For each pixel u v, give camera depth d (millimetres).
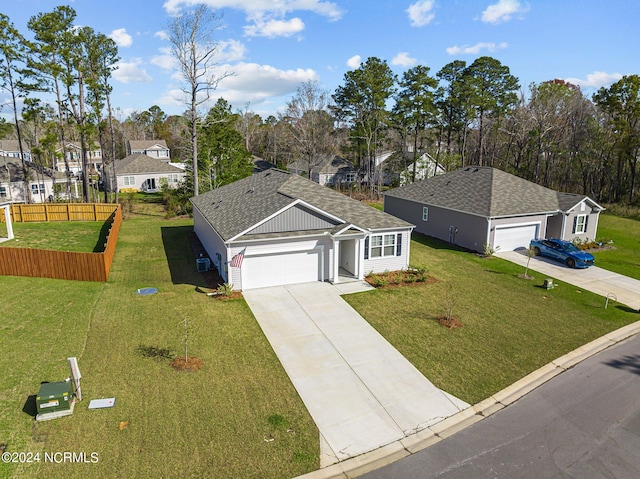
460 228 29141
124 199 47188
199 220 28859
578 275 23531
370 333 15617
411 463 9422
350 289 19953
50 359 12836
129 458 9086
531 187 30844
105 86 43625
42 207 35594
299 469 9094
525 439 10266
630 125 45250
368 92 52719
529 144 55062
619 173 48406
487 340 15406
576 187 53188
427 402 11680
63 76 38469
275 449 9617
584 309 18672
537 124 51344
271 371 12891
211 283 20250
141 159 59125
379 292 19703
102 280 20141
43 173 46000
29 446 9305
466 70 53375
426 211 32625
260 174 31062
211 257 23891
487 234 26812
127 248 26891
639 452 9859
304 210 19891
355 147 58531
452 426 10758
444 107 53562
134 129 111375
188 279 20906
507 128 59500
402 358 13953
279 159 73125
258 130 86625
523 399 11953
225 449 9516
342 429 10461
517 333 16047
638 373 13469
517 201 28531
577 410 11477
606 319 17703
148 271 22156
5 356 12875
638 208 41938
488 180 30406
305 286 20156
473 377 12977
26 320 15477
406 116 52750
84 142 40844
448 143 55719
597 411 11430
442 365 13609
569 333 16219
